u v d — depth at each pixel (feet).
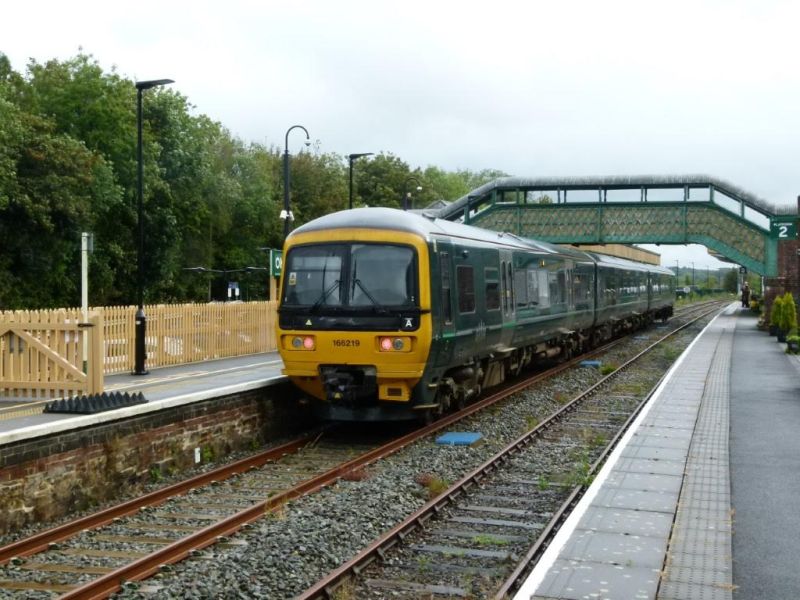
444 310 49.78
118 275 161.99
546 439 50.42
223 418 45.80
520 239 76.89
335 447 48.57
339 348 47.29
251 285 213.46
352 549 28.78
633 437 45.32
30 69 160.15
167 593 23.67
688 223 142.20
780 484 34.76
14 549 28.66
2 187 118.21
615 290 120.78
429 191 297.12
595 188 144.97
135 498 36.70
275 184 226.79
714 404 58.08
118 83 158.51
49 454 34.17
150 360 77.20
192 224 186.80
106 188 143.13
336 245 48.21
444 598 24.85
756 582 23.30
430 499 36.24
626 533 27.53
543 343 83.56
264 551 27.40
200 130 190.80
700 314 246.68
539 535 30.99
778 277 138.62
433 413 54.13
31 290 133.49
